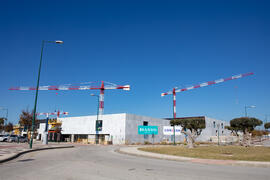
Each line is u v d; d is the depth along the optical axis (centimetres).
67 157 1611
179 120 3008
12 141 4438
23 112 4472
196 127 2908
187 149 2538
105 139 4975
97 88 10844
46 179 788
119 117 4812
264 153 2048
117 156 1819
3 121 7512
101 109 10306
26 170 978
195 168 1155
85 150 2516
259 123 3375
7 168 1037
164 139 5659
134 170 1026
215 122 7931
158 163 1370
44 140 3566
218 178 860
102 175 875
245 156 1762
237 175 943
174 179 821
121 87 10769
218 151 2272
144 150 2402
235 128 3703
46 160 1385
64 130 5844
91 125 5281
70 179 791
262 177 901
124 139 4603
